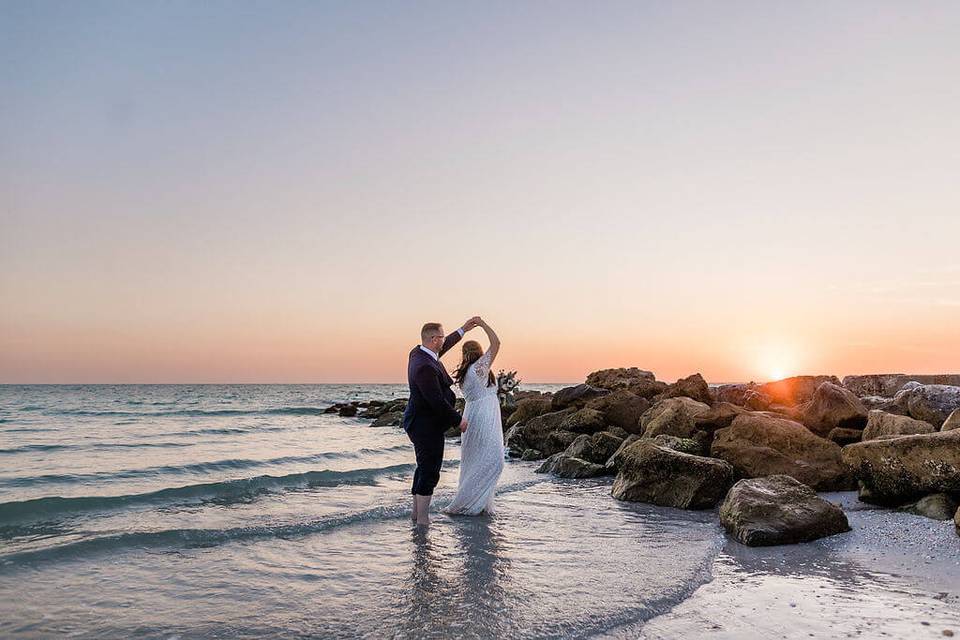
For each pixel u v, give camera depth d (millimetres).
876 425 9047
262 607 4309
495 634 3760
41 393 81562
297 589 4684
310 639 3748
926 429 8156
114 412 35250
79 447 16562
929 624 3871
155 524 6887
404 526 6820
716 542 6070
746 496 6570
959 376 17688
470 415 7582
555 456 11898
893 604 4266
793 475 8461
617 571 5078
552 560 5430
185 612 4223
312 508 7910
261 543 6074
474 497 7434
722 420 10695
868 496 7488
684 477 8148
